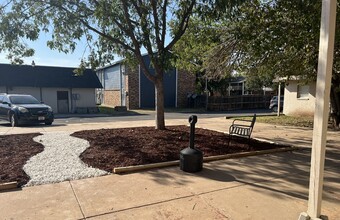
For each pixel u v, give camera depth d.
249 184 4.39
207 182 4.47
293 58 9.73
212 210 3.46
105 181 4.47
